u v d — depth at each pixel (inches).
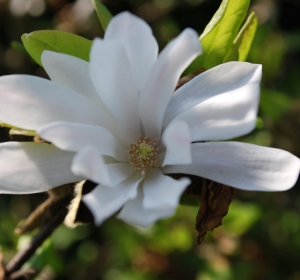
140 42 13.5
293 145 21.6
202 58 15.2
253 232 23.9
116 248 24.7
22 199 26.8
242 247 22.8
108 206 12.7
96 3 15.0
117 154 14.1
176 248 22.8
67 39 14.4
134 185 13.5
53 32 14.3
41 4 26.5
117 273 24.9
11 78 13.3
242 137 23.4
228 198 13.8
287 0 28.3
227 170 13.5
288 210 24.0
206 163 13.6
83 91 13.7
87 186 13.7
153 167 14.0
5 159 13.6
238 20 14.9
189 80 14.2
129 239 23.3
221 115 13.3
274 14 26.6
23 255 15.6
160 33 27.7
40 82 13.4
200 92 13.8
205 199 13.8
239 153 13.5
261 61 22.5
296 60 28.2
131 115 14.1
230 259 22.6
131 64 13.7
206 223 13.8
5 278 15.6
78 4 25.2
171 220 22.2
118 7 30.1
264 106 21.0
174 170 13.7
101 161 12.6
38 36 14.3
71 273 28.3
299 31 28.7
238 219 21.6
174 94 14.0
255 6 26.7
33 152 13.7
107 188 13.2
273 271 23.4
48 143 13.7
